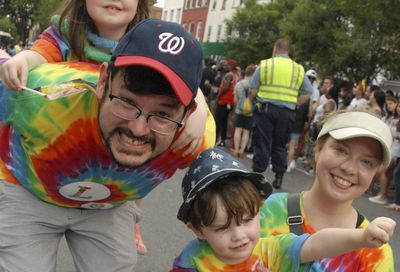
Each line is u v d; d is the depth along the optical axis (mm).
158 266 3857
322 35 19609
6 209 2158
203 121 2000
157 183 2178
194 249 2059
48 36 2158
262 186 2010
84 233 2297
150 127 1692
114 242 2328
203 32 46406
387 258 2225
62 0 2217
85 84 1815
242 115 9531
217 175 1892
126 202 2410
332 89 10258
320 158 2285
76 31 2143
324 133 2283
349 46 17375
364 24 15047
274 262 2078
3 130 2119
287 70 6566
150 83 1604
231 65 11227
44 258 2195
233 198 1892
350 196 2258
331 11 19484
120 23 2119
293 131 9102
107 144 1806
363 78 17594
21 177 2121
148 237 4402
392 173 7652
